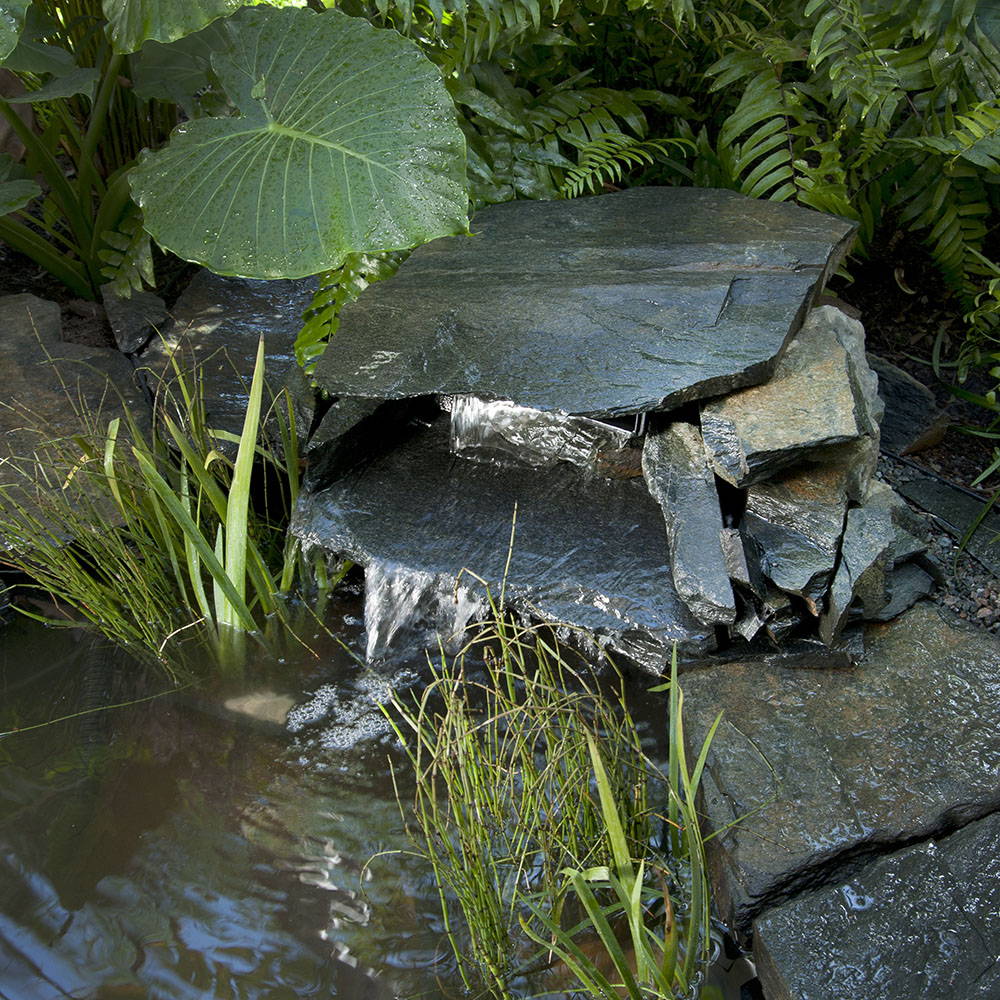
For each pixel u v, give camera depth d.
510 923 2.06
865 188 3.42
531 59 3.69
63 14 3.60
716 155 3.59
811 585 2.36
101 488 2.94
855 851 2.03
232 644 2.77
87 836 2.28
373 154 2.61
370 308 2.90
